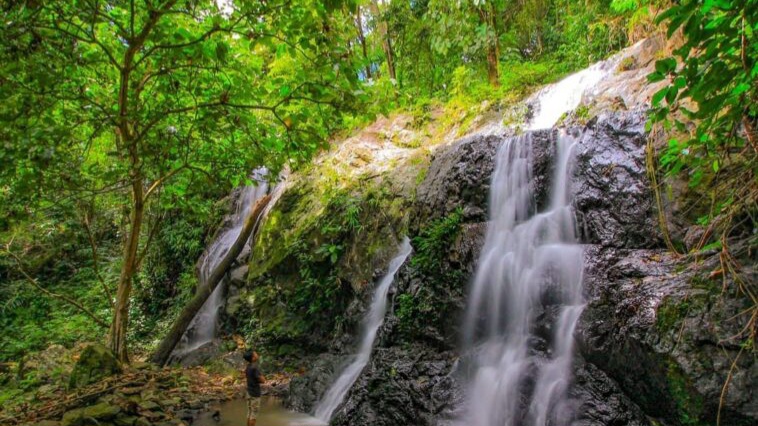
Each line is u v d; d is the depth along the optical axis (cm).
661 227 457
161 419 597
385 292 776
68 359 912
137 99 593
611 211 516
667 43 645
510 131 833
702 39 219
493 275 577
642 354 389
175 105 668
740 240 397
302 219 1013
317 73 493
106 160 809
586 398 416
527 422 450
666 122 308
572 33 1032
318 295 897
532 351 498
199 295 931
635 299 417
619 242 496
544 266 528
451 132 992
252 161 662
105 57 613
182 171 765
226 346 952
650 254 460
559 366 462
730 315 354
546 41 1261
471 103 1016
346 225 915
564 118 702
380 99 537
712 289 376
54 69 454
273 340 923
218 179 717
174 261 1398
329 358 768
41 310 1395
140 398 635
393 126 1132
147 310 1330
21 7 408
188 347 1117
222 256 1225
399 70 1355
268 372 862
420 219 742
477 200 673
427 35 1204
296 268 960
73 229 1391
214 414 644
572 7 1060
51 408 611
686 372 353
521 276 544
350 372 695
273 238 1045
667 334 376
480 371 522
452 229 660
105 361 712
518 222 619
